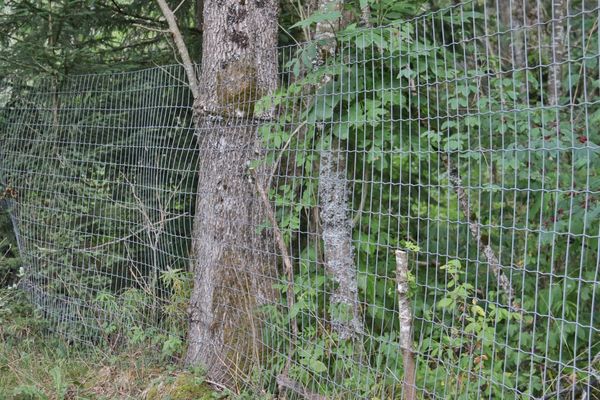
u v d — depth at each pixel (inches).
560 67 234.4
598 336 153.6
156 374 182.5
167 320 193.2
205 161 183.3
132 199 211.5
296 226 160.1
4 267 247.1
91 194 221.0
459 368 127.0
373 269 167.9
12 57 233.1
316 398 150.6
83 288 217.6
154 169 202.8
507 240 177.5
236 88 177.3
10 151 244.5
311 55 150.8
